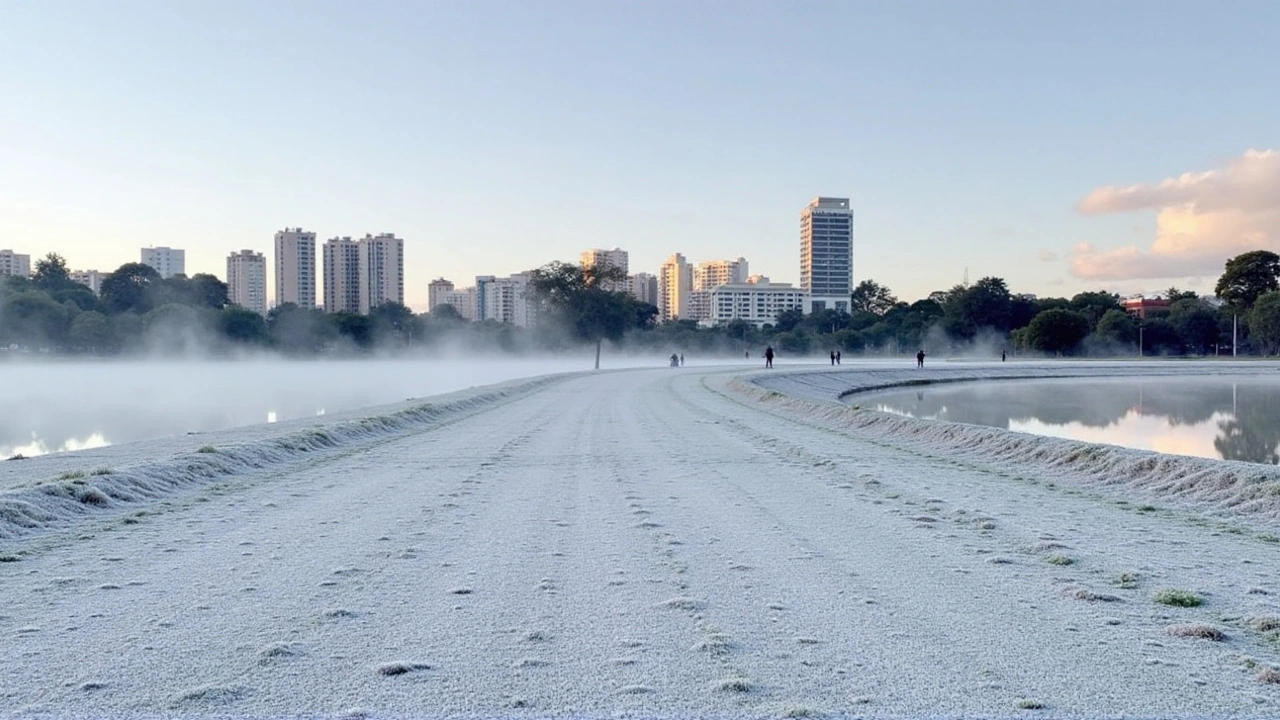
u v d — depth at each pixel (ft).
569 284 309.42
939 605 22.29
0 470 51.26
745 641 19.40
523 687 16.67
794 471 49.85
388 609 22.00
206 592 23.71
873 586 24.22
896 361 317.42
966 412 135.64
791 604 22.40
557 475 48.37
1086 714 15.35
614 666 17.81
